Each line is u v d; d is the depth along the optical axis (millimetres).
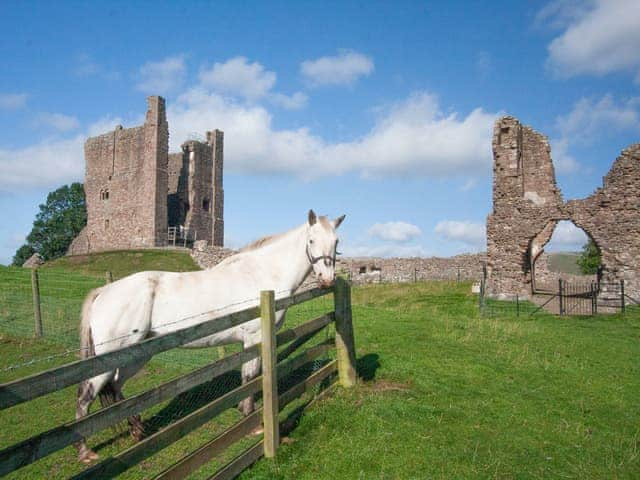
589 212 22297
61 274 22375
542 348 10898
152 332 5828
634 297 21031
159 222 50344
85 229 59312
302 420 5969
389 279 35594
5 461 2611
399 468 5082
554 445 5891
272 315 5199
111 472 3266
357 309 16188
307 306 15578
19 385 2654
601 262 22141
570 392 7859
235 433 4617
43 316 12055
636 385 8391
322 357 8383
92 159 56125
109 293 5676
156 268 36812
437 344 10602
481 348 10477
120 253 42906
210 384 7594
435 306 19703
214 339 6152
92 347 5414
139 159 51500
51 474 4977
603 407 7277
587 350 11000
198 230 55219
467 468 5164
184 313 5914
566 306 20188
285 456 5121
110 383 5410
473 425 6297
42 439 2826
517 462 5395
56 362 9016
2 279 19078
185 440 5656
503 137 24375
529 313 18047
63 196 66000
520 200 23656
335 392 6980
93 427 3146
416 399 7016
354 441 5594
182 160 55750
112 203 53719
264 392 5113
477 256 33750
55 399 7129
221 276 6336
